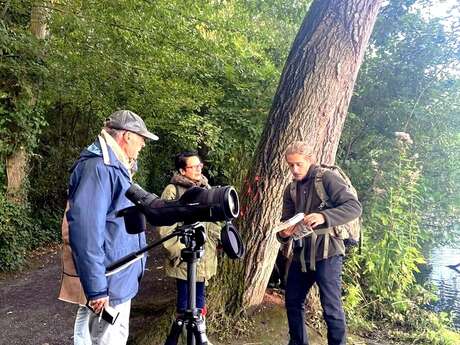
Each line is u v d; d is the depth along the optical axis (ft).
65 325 14.40
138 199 6.66
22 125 22.48
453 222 17.84
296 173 10.02
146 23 21.44
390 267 15.43
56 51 21.58
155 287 17.04
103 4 20.84
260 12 24.40
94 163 7.03
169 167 45.55
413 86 18.26
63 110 32.19
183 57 22.65
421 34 18.06
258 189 12.07
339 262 9.79
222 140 21.59
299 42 12.24
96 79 22.97
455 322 15.87
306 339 10.39
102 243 6.82
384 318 15.20
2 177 22.38
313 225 9.30
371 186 16.71
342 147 18.21
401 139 16.16
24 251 23.11
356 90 18.61
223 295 11.97
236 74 23.02
